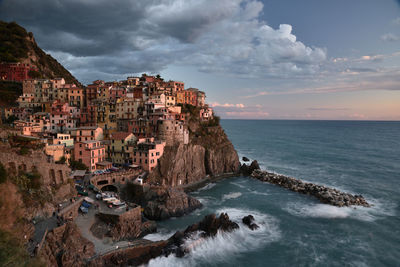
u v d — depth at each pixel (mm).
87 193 71875
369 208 82125
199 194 97062
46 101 132375
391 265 53625
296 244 61750
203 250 57406
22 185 53938
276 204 86562
